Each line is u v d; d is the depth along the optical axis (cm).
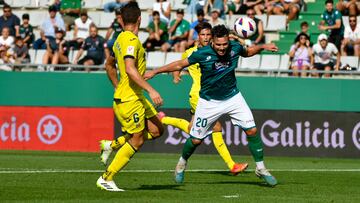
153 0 7062
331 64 5753
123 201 2525
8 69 5419
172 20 6525
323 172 3912
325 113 5075
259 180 3419
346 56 5931
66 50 6209
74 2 6875
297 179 3500
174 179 3253
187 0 6938
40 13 7225
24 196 2661
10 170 3716
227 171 3888
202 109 3094
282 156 5097
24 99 5316
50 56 6194
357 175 3759
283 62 5981
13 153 4991
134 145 2825
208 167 4159
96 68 5384
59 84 5278
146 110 2869
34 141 5312
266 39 6581
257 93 5122
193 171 3869
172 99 5166
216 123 3541
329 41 6100
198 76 3697
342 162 4731
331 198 2736
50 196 2662
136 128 2806
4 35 6325
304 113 5084
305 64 5762
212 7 6519
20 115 5316
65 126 5278
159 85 5181
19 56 6316
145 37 6831
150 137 2920
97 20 7012
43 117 5297
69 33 6838
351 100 5056
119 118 2841
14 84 5316
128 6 2811
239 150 5109
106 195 2702
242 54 3050
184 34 6297
